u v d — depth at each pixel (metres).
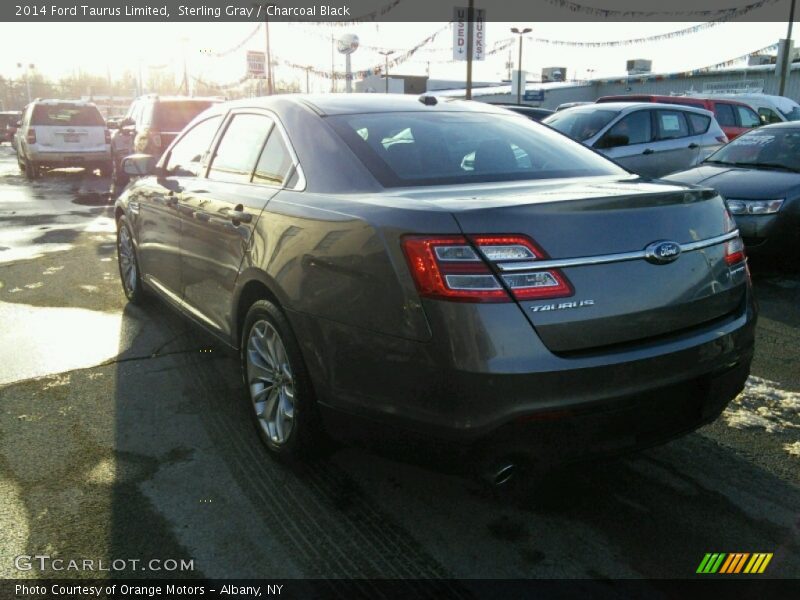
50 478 3.03
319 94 3.77
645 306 2.43
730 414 3.67
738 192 6.37
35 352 4.58
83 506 2.83
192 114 12.99
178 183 4.32
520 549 2.57
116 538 2.62
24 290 6.12
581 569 2.46
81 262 7.20
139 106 14.77
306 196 3.03
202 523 2.72
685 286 2.54
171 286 4.46
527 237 2.29
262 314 3.13
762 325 5.18
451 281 2.26
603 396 2.33
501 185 2.86
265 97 3.88
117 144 13.96
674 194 2.60
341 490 2.96
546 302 2.27
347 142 3.12
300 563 2.49
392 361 2.42
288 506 2.84
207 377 4.18
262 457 3.23
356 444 2.68
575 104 12.09
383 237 2.44
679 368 2.48
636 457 3.22
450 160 3.12
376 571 2.45
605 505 2.84
